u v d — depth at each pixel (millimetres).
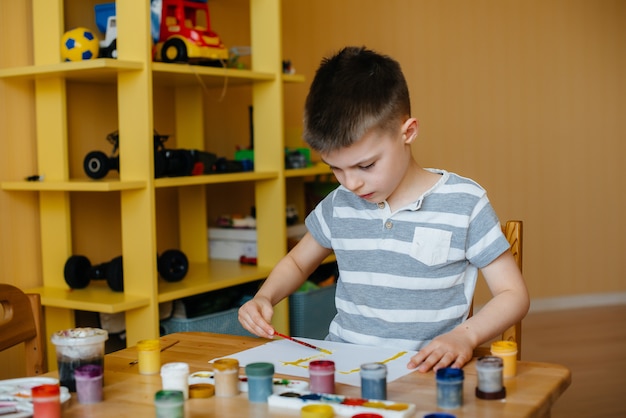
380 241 1375
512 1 4250
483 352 1224
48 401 913
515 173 4316
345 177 1237
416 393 988
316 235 1496
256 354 1211
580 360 3357
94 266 2420
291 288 1497
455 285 1356
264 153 2713
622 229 4484
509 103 4281
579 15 4359
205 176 2389
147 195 2217
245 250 2871
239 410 936
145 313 2258
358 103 1191
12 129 2420
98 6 2488
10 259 2428
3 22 2377
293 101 3693
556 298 4414
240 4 3285
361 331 1386
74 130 2594
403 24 4043
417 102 4102
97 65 2092
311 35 3777
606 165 4473
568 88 4375
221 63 2516
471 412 909
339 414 902
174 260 2451
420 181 1362
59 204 2463
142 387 1047
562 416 2662
